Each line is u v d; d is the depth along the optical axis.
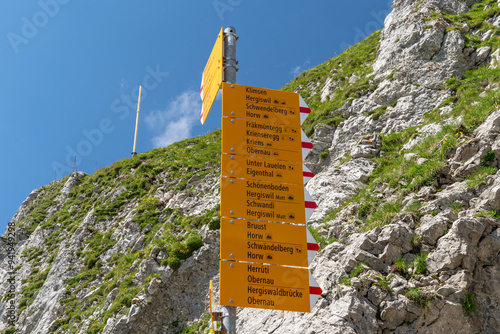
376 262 14.12
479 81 23.67
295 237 9.59
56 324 25.83
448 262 13.12
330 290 13.60
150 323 21.23
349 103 28.14
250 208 9.69
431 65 26.52
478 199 14.88
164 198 32.44
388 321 12.58
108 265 28.64
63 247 35.22
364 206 18.44
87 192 43.75
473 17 29.39
